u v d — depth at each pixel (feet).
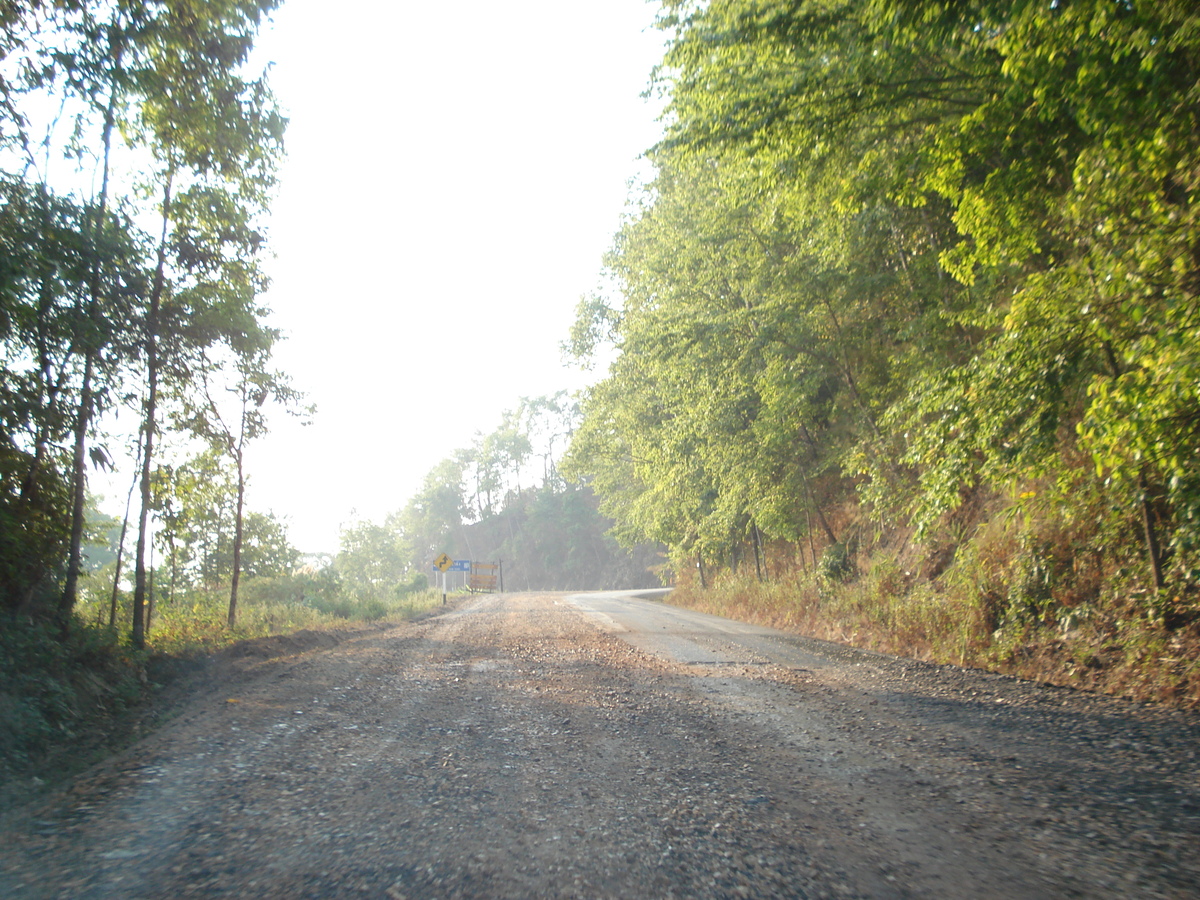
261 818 14.21
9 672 25.03
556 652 40.14
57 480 36.58
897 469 53.78
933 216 45.88
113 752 21.17
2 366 33.42
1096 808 14.21
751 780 16.57
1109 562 31.83
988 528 41.01
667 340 63.21
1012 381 29.25
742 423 66.28
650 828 13.58
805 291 52.75
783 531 69.97
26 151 33.09
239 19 36.45
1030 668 30.12
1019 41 24.17
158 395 44.19
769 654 38.42
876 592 49.70
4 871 11.86
